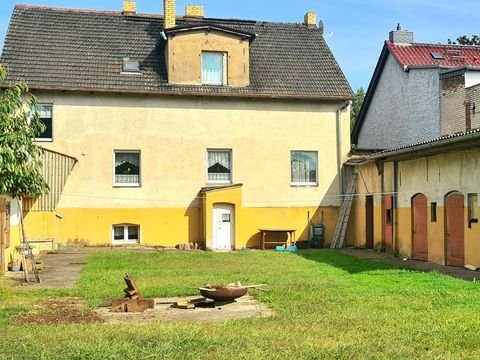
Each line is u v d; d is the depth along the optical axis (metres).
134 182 25.27
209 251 23.84
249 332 8.77
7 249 17.20
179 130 25.56
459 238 17.95
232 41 26.25
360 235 25.88
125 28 27.69
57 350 7.71
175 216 25.33
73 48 26.05
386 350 7.74
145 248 24.41
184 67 25.73
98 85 24.66
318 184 26.70
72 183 24.44
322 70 27.75
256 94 25.88
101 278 15.22
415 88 28.12
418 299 11.64
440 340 8.30
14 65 24.62
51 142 24.38
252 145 26.20
